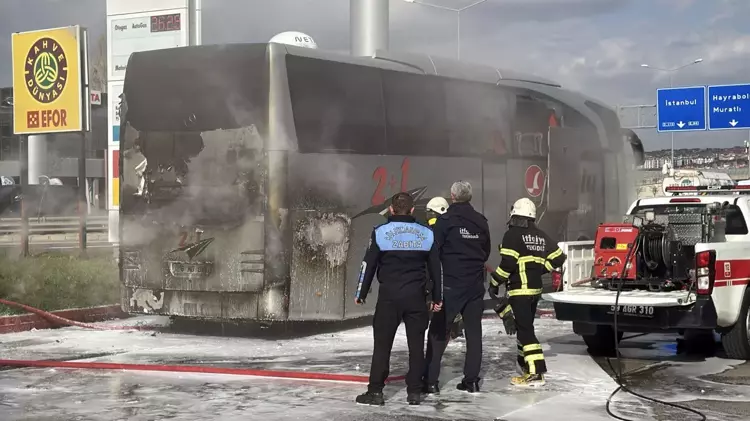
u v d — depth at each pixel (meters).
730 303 11.22
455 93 16.23
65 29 22.38
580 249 12.49
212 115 13.36
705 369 10.96
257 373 10.21
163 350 12.34
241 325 14.99
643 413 8.37
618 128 21.88
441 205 10.07
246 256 13.13
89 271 17.86
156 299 13.70
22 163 22.92
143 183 13.77
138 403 8.73
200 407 8.55
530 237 9.64
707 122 36.31
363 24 24.12
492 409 8.52
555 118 19.11
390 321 8.59
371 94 14.45
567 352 12.39
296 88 13.29
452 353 12.09
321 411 8.38
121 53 27.64
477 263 9.27
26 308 14.28
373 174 14.41
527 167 18.14
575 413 8.35
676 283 11.63
